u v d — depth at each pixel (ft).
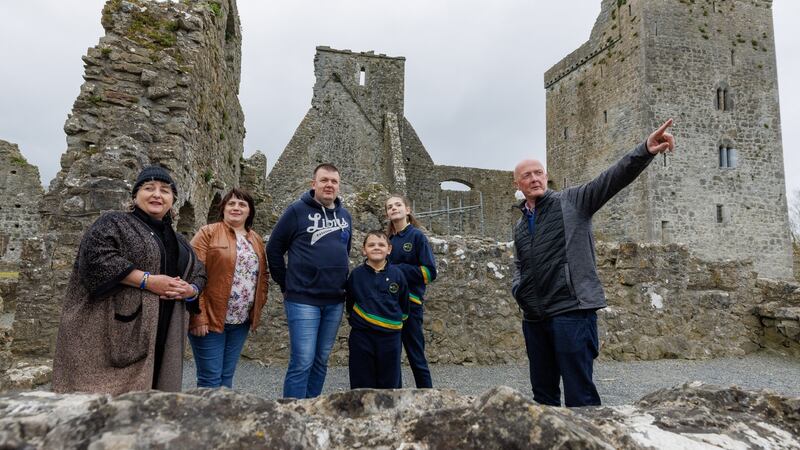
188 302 10.37
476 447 4.65
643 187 74.08
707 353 25.50
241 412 4.68
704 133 76.33
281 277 12.80
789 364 24.38
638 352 24.90
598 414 5.96
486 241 26.21
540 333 11.54
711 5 79.30
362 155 85.10
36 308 17.43
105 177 18.26
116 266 8.51
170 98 21.84
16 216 64.85
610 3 85.05
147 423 4.36
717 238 73.97
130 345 8.54
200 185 25.41
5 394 5.03
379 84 87.92
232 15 36.76
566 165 96.73
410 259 14.43
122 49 21.61
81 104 20.59
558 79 99.96
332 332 12.64
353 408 5.75
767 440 5.34
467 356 23.38
